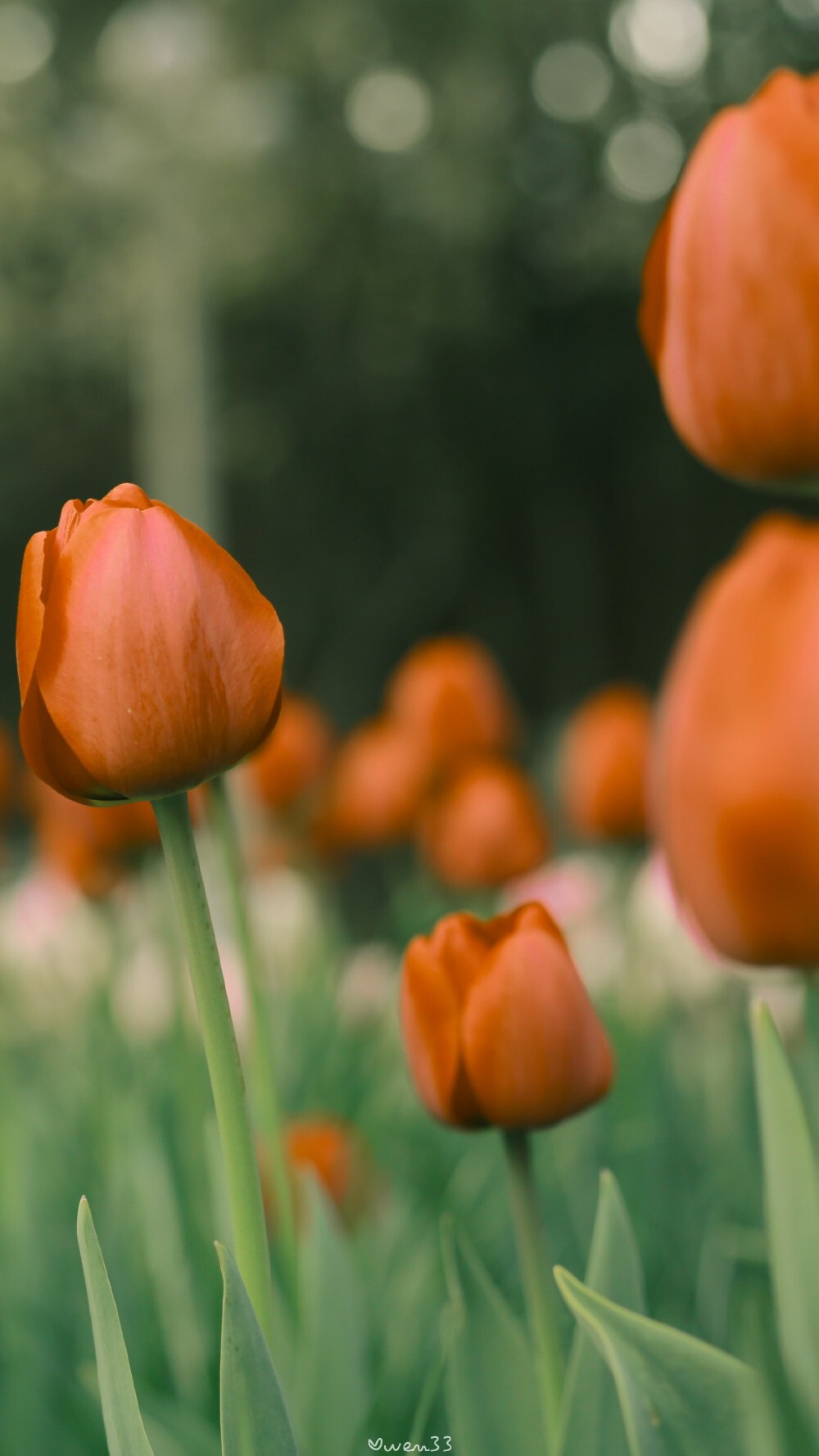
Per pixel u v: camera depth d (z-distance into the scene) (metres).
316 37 10.39
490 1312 1.08
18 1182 1.54
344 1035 2.24
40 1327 1.33
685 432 1.01
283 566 14.39
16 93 11.05
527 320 13.09
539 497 14.46
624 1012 2.20
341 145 10.95
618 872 2.71
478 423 13.87
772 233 0.98
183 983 1.44
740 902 0.94
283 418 12.99
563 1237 1.46
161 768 0.96
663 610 14.41
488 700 2.67
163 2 8.00
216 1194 1.26
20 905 2.91
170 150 8.12
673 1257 1.43
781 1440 0.94
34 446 13.23
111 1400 0.96
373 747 2.68
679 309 1.00
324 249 11.18
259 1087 1.13
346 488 14.16
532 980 1.02
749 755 0.93
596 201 11.48
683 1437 0.94
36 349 11.36
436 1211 1.61
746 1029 1.59
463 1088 1.03
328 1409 1.12
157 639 0.95
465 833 2.43
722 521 14.18
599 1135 1.58
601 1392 1.00
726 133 0.99
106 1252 1.37
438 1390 1.26
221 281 9.70
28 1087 2.25
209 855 2.04
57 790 0.97
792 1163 0.95
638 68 11.96
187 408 9.36
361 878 3.46
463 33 11.02
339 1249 1.14
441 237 11.05
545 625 14.66
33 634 0.96
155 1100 1.81
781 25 11.70
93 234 10.73
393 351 12.21
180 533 0.96
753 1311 0.95
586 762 2.60
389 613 14.39
